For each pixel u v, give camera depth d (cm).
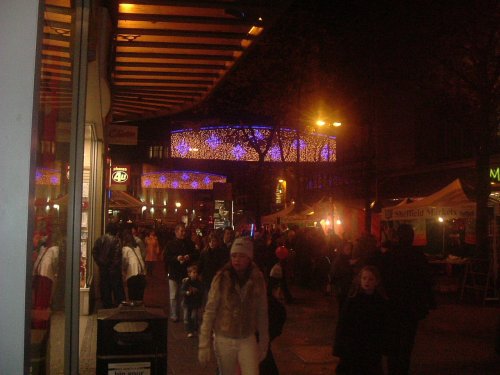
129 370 514
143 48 1051
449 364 942
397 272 748
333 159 4219
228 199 2445
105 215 1694
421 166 3203
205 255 1169
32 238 232
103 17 707
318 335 1184
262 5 857
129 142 1759
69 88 379
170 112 1595
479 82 1923
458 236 2425
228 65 1153
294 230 2720
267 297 646
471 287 1736
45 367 297
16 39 236
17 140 231
